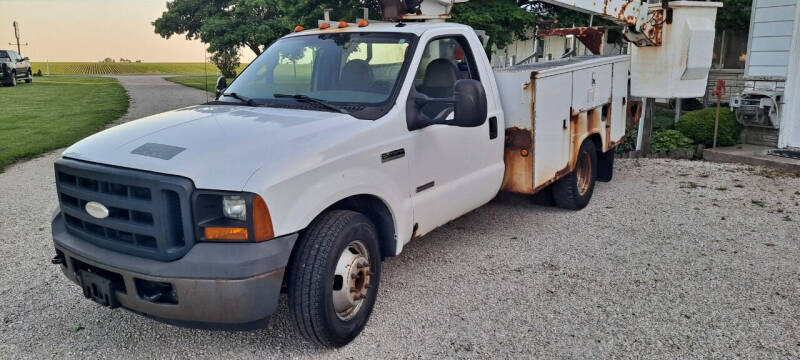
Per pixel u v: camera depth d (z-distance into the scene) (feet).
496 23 45.11
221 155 10.33
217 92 17.02
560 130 18.79
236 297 9.75
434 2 20.62
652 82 23.61
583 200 21.53
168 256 9.93
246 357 11.67
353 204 12.67
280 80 14.76
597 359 11.44
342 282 11.59
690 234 18.88
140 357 11.69
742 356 11.50
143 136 11.37
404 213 13.30
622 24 22.11
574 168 20.27
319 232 11.05
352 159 11.66
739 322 12.88
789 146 31.12
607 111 22.59
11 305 14.07
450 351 11.75
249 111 13.04
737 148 31.91
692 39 22.38
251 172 10.00
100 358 11.66
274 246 10.03
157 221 9.89
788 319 13.00
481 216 21.03
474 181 15.94
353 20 56.03
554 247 17.72
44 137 39.88
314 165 10.78
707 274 15.57
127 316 13.47
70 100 70.74
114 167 10.42
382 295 14.35
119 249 10.52
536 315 13.26
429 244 18.11
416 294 14.40
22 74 107.14
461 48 16.14
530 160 17.28
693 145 33.22
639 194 23.99
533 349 11.80
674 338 12.21
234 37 86.79
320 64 14.55
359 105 13.25
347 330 11.84
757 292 14.42
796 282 15.01
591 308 13.58
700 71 23.16
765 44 30.91
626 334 12.38
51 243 18.66
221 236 9.92
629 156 33.12
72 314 13.58
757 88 31.55
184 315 10.05
